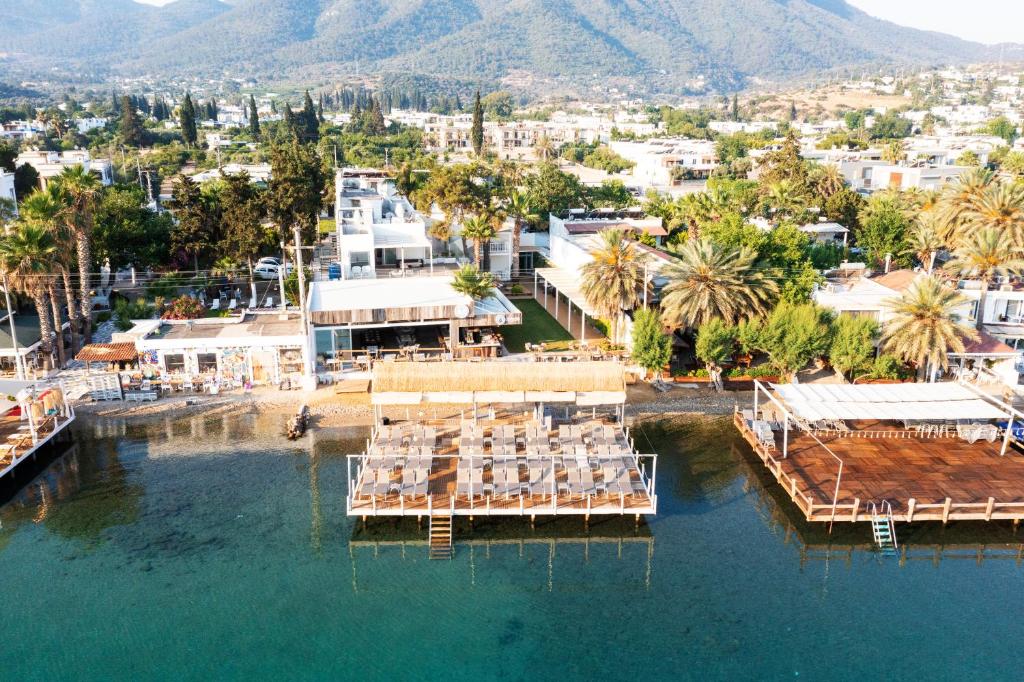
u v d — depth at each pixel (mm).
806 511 38000
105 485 41906
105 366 56656
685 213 94562
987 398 47125
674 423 50219
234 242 72438
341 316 55750
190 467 43875
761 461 45250
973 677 29219
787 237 75812
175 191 76812
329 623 31891
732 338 55656
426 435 43438
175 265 75938
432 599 33438
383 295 61469
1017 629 31984
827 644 30938
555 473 40625
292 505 40281
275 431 48312
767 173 122125
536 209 104438
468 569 35531
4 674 28859
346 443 46812
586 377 44438
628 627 31797
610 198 120812
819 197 109000
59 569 34938
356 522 38844
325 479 42781
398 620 32125
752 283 57125
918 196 94125
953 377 56344
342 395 53219
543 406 48094
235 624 31734
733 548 37219
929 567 36031
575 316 72500
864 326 53844
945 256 88812
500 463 41031
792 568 35750
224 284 74500
